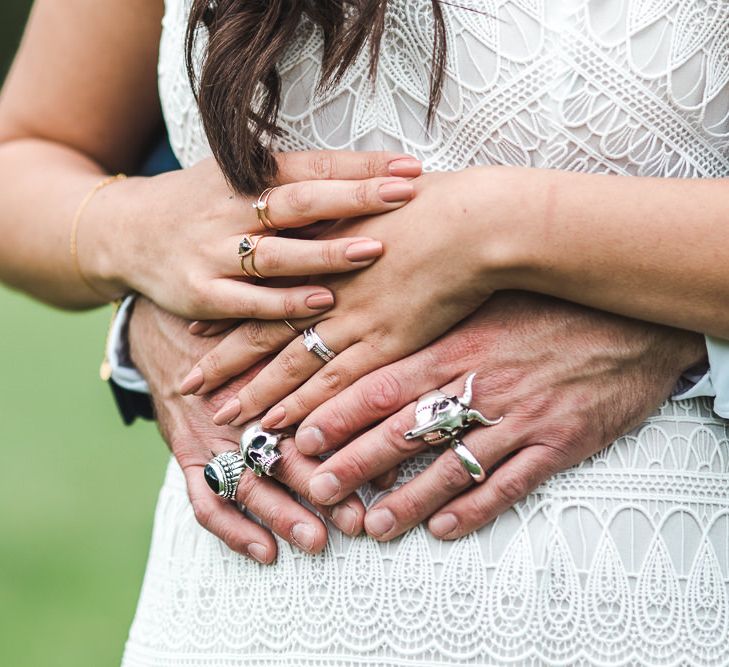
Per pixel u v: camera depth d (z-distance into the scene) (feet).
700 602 4.32
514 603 4.32
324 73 4.48
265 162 4.57
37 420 18.65
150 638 5.03
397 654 4.40
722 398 4.35
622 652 4.26
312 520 4.52
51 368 21.50
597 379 4.30
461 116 4.48
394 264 4.31
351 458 4.37
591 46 4.29
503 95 4.39
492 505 4.31
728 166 4.58
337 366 4.47
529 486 4.32
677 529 4.34
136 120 6.05
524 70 4.35
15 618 12.39
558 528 4.34
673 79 4.31
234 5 4.40
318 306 4.45
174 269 4.88
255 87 4.42
